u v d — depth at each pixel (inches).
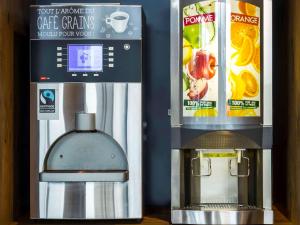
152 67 70.9
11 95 60.7
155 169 70.7
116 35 58.7
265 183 56.8
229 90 55.2
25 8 66.5
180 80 56.4
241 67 55.5
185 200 58.5
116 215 58.6
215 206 57.9
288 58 63.3
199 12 55.5
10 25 60.1
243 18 55.6
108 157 60.6
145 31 67.9
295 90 59.4
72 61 58.7
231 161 58.5
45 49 58.7
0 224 56.9
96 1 71.5
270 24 56.6
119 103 58.6
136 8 58.7
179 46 56.4
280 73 68.5
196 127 55.5
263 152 56.7
